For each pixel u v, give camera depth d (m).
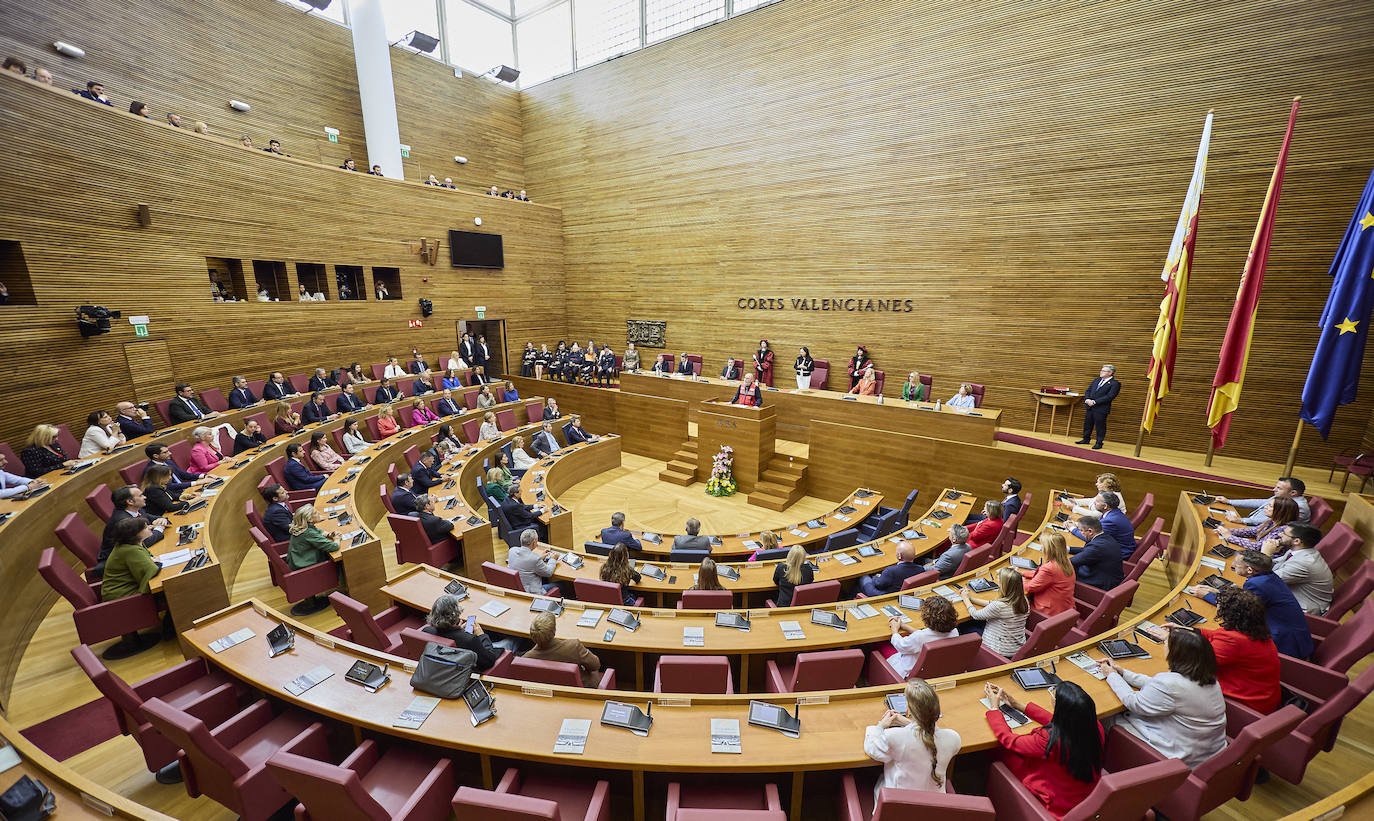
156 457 6.88
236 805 3.04
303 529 5.70
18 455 7.27
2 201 7.25
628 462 12.70
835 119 12.32
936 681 3.36
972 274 11.16
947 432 9.41
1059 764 2.72
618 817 3.16
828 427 10.41
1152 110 9.20
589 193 16.78
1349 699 3.05
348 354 12.89
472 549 6.72
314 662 3.62
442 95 15.75
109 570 4.70
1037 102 10.13
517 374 17.06
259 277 11.76
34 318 7.57
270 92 12.50
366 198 13.02
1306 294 8.44
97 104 8.26
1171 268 8.29
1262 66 8.37
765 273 13.86
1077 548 5.84
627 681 4.71
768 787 2.88
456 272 15.21
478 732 3.02
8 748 2.62
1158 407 9.42
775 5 12.73
